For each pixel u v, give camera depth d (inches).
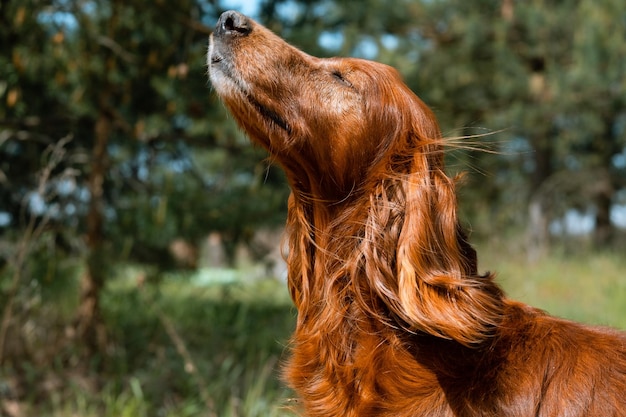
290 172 146.1
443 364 124.3
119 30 274.7
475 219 709.3
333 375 133.0
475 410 119.5
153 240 257.8
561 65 698.2
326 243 139.1
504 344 125.4
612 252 653.9
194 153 363.6
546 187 750.5
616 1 608.4
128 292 340.8
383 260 127.5
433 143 133.1
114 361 272.1
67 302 299.9
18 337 256.5
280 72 139.5
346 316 132.8
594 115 656.4
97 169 276.7
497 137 698.8
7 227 280.1
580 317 323.6
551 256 600.1
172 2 262.5
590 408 115.6
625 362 120.0
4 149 277.6
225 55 140.7
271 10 308.7
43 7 249.6
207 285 415.8
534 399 118.3
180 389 251.8
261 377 237.8
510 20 717.9
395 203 129.5
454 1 759.7
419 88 400.2
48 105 286.4
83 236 280.8
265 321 354.0
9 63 240.8
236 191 287.7
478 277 131.3
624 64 598.5
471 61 756.6
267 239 356.8
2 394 241.1
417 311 118.7
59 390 249.0
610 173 764.0
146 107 310.3
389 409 126.6
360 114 137.5
